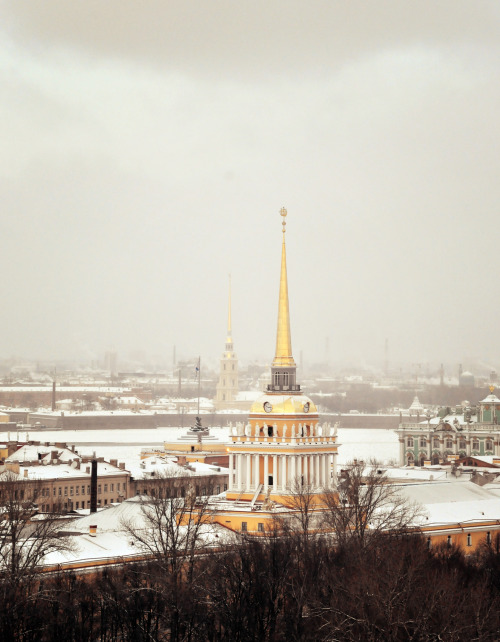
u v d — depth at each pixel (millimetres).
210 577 185875
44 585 182000
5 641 162250
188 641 174500
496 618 163250
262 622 172000
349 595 167375
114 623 176875
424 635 155125
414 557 191000
